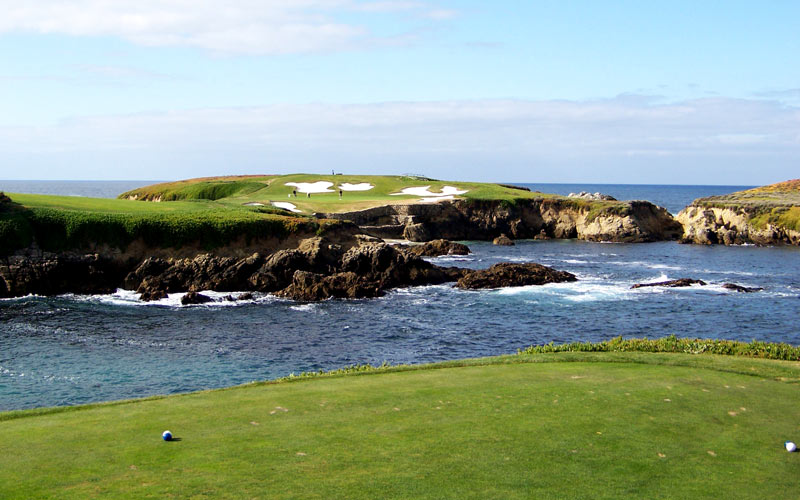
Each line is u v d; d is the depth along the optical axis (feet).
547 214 337.52
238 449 40.83
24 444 41.86
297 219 200.23
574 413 49.62
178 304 153.79
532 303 157.07
